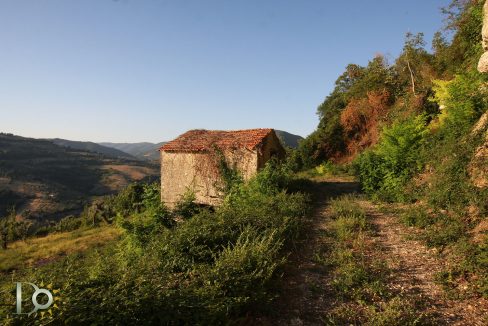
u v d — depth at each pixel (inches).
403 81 1277.1
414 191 438.9
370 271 241.0
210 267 225.9
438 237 279.4
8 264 692.1
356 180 787.4
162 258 247.3
